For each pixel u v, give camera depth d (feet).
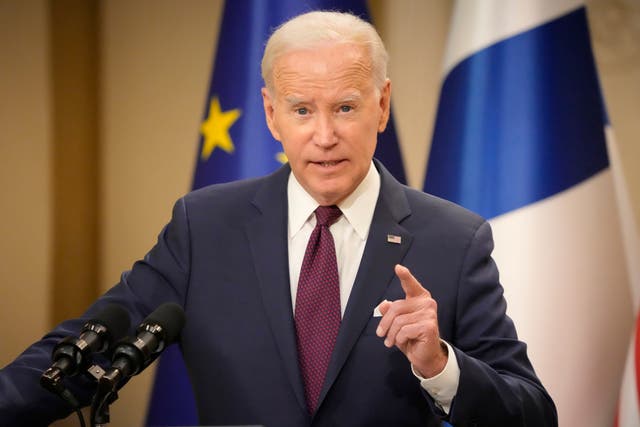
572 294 26.43
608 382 26.48
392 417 17.37
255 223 18.90
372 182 18.95
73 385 17.19
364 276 17.90
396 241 18.33
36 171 33.53
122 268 34.19
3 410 16.69
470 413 16.21
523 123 26.84
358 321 17.54
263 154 28.19
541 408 17.24
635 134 31.58
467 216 19.08
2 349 33.42
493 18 27.63
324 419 17.28
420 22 33.22
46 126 33.53
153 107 34.01
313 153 17.04
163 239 19.67
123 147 34.06
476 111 27.40
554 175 26.61
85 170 33.96
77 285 34.01
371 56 17.22
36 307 33.63
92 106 33.94
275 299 17.90
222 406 17.87
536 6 27.20
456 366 16.26
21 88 33.35
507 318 18.31
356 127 17.07
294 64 16.96
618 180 27.73
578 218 26.53
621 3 31.48
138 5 33.91
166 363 29.50
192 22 33.86
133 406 33.65
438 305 17.94
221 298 18.40
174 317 15.49
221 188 20.17
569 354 26.37
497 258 26.86
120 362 14.43
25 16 33.27
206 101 29.32
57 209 33.73
